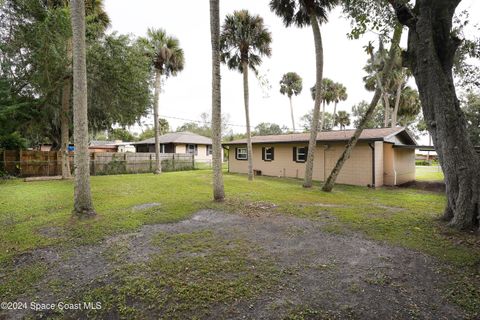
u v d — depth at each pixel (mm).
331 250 3639
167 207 6191
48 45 8680
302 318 2156
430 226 4707
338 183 11867
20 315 2234
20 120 11406
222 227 4719
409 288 2627
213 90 6863
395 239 4059
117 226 4660
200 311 2262
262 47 12031
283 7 9625
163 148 25578
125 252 3551
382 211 5977
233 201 6988
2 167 12266
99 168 15805
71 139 16656
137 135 40344
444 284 2707
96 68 10203
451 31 4953
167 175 15016
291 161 14070
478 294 2514
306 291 2564
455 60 5633
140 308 2314
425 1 4449
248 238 4129
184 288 2615
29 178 11719
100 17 11258
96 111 12789
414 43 4840
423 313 2225
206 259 3314
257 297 2459
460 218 4445
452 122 4492
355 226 4773
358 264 3182
